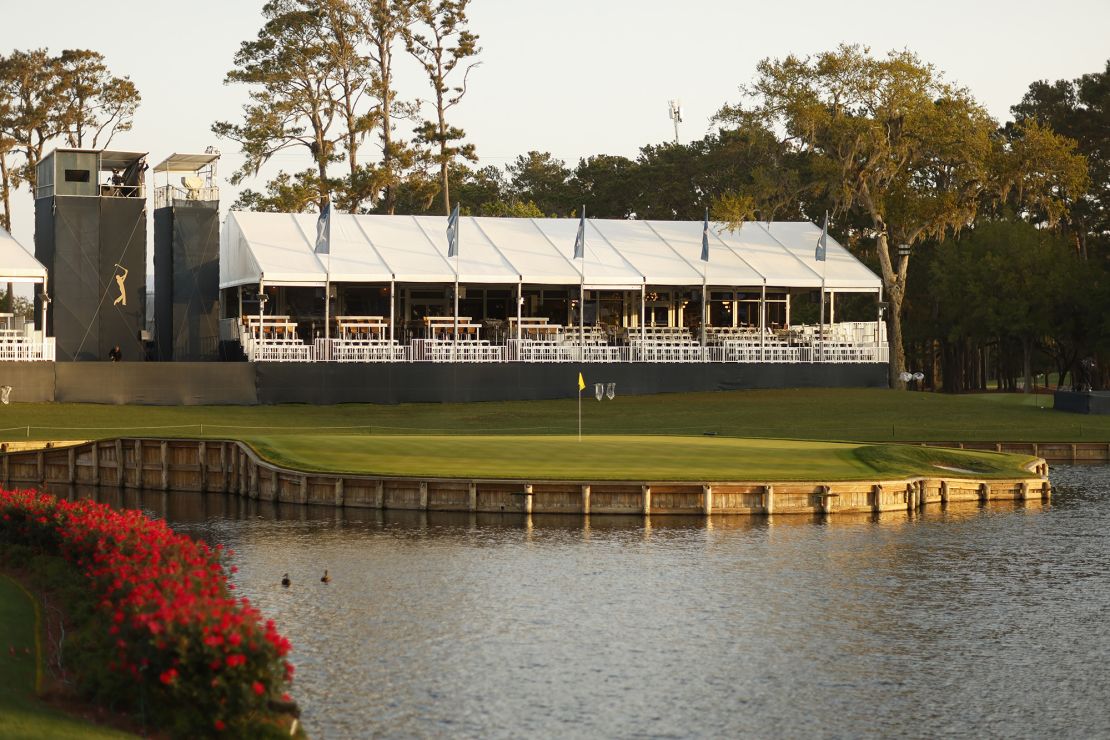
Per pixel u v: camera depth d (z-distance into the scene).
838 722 25.28
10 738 18.31
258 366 82.38
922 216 104.50
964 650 30.58
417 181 124.81
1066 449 75.06
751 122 106.62
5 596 27.86
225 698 19.80
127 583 22.95
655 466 54.16
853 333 99.81
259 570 38.12
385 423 77.12
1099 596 36.44
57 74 118.25
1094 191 137.12
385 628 31.31
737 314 103.75
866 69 103.00
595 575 38.03
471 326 88.12
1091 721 25.59
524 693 26.44
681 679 27.73
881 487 52.44
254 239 89.06
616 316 100.44
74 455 61.34
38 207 89.25
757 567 39.78
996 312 122.25
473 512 49.56
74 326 85.75
